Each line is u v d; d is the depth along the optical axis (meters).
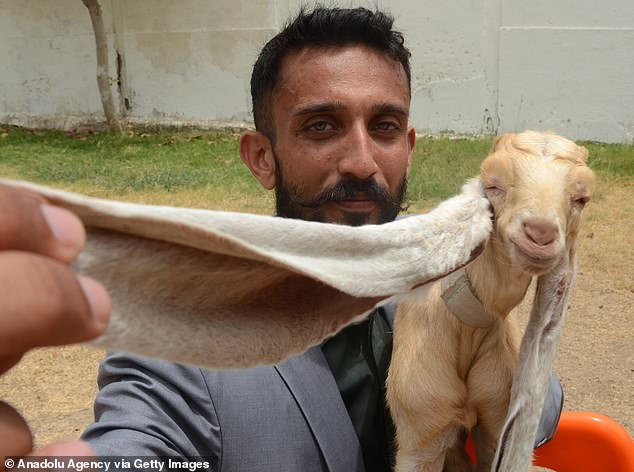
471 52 13.16
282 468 1.74
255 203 9.24
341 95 1.90
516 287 1.87
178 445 1.60
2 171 11.07
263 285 0.79
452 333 2.04
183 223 0.62
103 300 0.48
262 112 2.15
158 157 12.17
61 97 14.90
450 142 12.54
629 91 12.78
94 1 13.53
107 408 1.64
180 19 14.15
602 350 5.90
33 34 14.76
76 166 11.48
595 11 12.66
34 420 4.97
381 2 13.20
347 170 1.90
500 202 1.73
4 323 0.44
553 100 13.07
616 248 7.95
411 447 2.10
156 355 0.69
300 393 1.81
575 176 1.71
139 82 14.63
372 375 2.09
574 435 2.99
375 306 0.94
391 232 0.97
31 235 0.46
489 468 2.25
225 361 0.76
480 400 2.11
